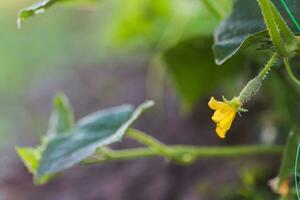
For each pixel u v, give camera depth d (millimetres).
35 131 1673
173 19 1266
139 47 1623
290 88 865
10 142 1641
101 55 1837
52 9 2111
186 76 970
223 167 1099
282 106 901
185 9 1246
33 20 2125
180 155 771
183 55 941
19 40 2084
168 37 1285
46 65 1970
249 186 913
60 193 1341
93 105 1626
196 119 1278
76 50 1961
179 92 993
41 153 720
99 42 1861
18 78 1942
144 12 1343
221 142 1206
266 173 998
